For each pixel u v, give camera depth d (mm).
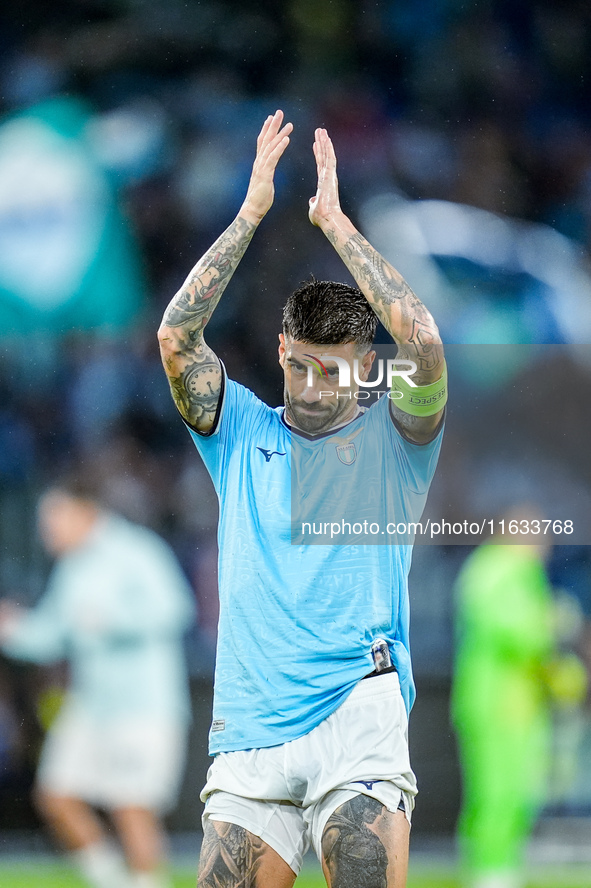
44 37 49531
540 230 48469
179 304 10359
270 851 9906
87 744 20078
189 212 46156
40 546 31234
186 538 35312
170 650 20391
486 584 19344
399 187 47688
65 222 45312
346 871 9406
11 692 26891
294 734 9828
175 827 25141
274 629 9984
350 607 10000
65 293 44219
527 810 19125
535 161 50062
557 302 44781
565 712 26562
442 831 25922
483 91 51031
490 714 19125
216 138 47562
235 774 9984
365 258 10258
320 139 10719
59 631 20984
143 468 37969
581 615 32375
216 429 10711
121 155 46906
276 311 42438
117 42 49406
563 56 52156
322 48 50812
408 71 51031
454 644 30094
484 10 52250
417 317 10047
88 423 40188
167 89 48969
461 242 45188
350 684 9875
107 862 19906
